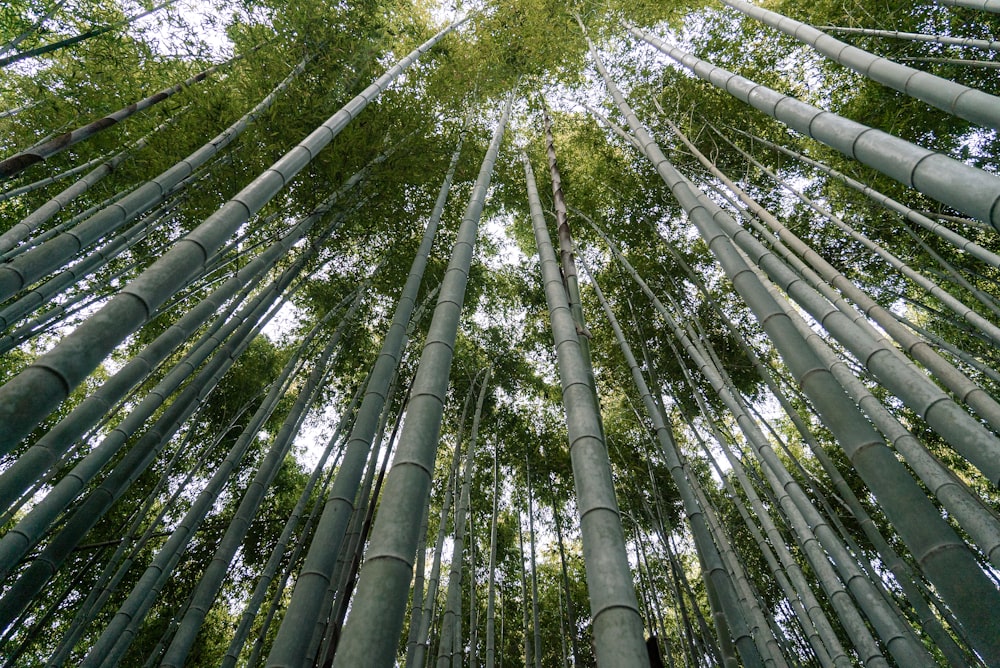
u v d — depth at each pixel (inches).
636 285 313.0
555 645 328.8
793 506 150.9
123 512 250.2
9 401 60.3
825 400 77.3
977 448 75.4
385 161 215.8
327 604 141.9
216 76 205.8
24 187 174.6
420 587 171.3
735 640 110.9
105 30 173.9
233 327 175.6
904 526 63.7
